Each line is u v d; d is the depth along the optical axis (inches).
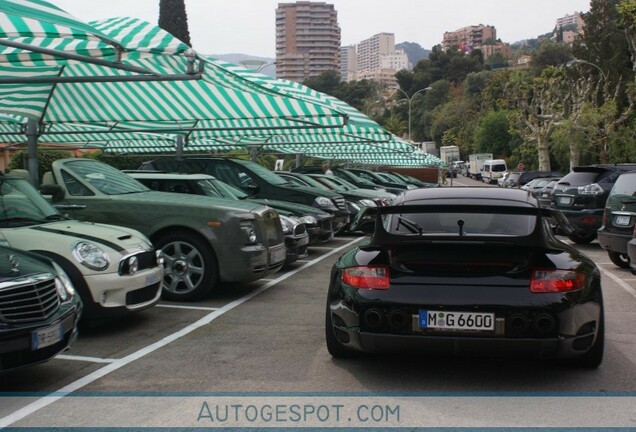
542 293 168.6
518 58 7234.3
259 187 472.4
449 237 178.9
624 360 204.5
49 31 256.2
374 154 1207.6
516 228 191.9
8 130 687.7
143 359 204.8
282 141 838.5
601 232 413.1
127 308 233.1
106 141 879.7
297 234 401.1
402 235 183.2
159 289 254.1
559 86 2036.2
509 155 3080.7
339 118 551.2
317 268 415.5
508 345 168.1
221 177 508.4
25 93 480.4
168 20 1873.8
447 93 5132.9
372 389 175.9
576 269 175.2
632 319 267.1
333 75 5556.1
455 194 216.2
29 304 165.9
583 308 173.0
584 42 2210.9
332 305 188.9
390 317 172.6
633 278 378.9
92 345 221.8
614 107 1696.6
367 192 715.4
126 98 513.3
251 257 297.6
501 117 3085.6
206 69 351.3
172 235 297.3
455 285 171.2
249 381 182.9
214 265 295.7
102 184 313.9
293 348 217.5
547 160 2074.3
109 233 244.1
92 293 224.7
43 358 169.0
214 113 542.0
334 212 541.6
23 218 242.2
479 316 168.4
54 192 291.1
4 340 158.1
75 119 564.1
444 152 3009.4
